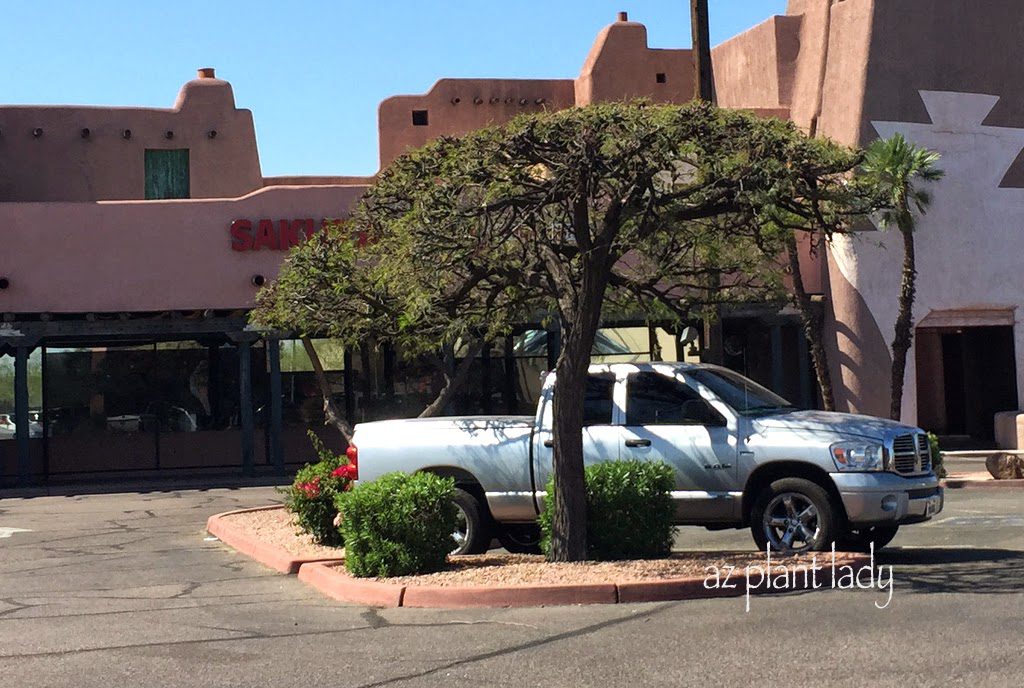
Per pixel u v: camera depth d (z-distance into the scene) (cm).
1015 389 3238
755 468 1269
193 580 1334
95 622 1059
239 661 874
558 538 1225
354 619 1038
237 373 3291
